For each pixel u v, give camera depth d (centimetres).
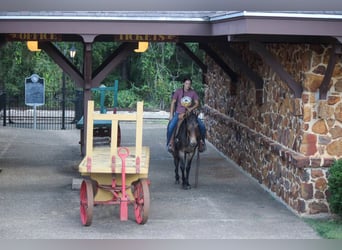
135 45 1247
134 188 995
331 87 999
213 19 1066
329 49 986
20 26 1066
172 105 1235
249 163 1362
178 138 1204
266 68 1229
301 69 1016
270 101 1205
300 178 1016
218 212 1045
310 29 900
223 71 1641
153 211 1045
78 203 1091
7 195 1142
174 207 1074
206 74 1906
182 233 916
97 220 982
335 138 1010
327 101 998
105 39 1226
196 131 1174
